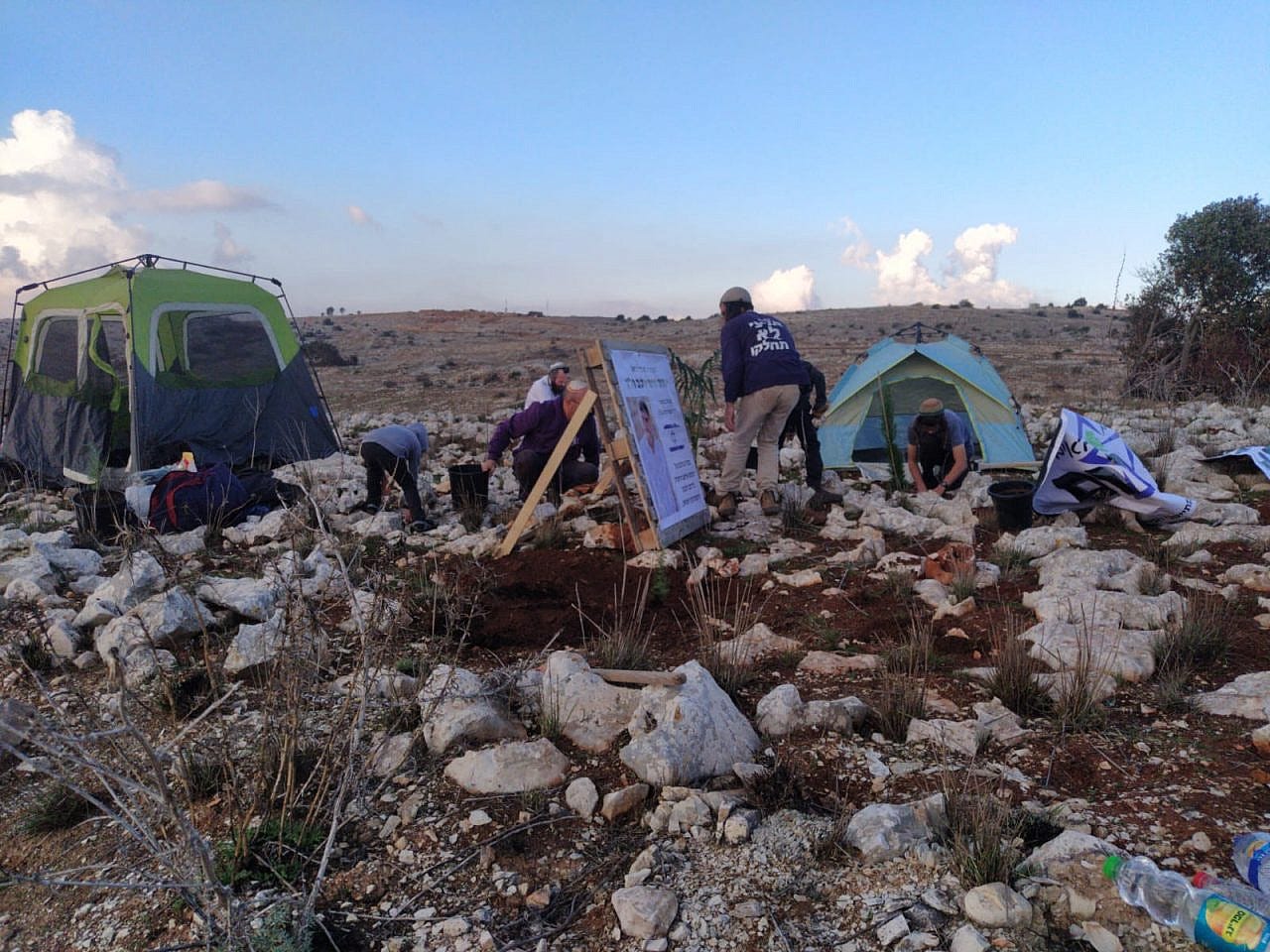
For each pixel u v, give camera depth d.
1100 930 2.28
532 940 2.48
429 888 2.69
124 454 9.80
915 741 3.37
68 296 9.97
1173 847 2.61
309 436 10.84
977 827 2.62
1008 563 5.56
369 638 3.44
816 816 2.91
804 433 7.91
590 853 2.83
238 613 4.81
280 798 3.04
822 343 42.03
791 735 3.47
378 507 7.66
